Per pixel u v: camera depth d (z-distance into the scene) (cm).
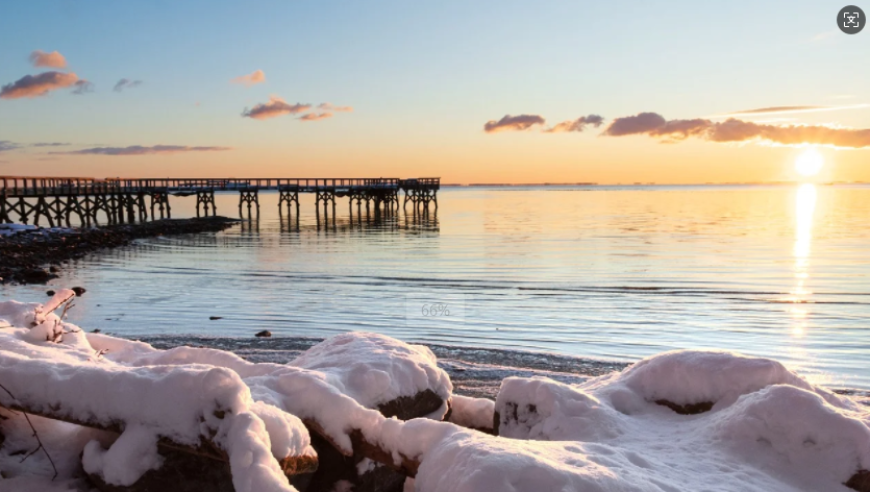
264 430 313
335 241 3866
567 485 285
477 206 9775
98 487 337
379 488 411
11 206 3956
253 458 296
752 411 400
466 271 2481
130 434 332
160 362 497
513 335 1326
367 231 4712
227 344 1118
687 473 352
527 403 452
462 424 517
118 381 340
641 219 6034
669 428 436
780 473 373
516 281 2203
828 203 10294
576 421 424
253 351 1047
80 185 4550
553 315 1566
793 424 385
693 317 1547
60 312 1552
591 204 10450
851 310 1639
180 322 1427
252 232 4628
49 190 4250
